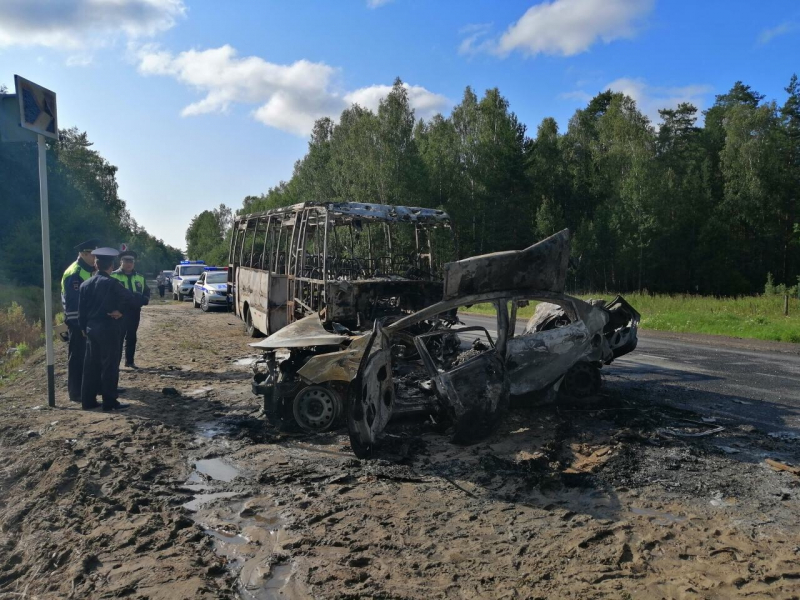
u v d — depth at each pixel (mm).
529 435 6301
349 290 9008
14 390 8859
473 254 46875
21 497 4730
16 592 3383
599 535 3990
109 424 6691
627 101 59062
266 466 5473
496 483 4988
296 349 6789
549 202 46906
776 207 47938
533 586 3369
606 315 7191
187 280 29312
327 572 3549
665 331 17578
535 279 6691
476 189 47594
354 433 5418
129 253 10242
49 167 41688
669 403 7723
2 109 6910
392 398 6145
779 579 3426
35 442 6004
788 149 49688
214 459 5680
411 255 11023
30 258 33000
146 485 4977
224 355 12031
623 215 46281
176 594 3283
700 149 56156
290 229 12422
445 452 5805
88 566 3604
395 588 3371
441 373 5992
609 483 4984
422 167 43062
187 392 8547
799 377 9602
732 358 11711
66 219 39750
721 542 3908
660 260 47562
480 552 3783
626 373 9922
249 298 14969
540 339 6742
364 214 9883
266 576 3512
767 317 19031
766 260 48094
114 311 7363
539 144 52719
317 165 54750
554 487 4895
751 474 5188
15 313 17438
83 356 7945
